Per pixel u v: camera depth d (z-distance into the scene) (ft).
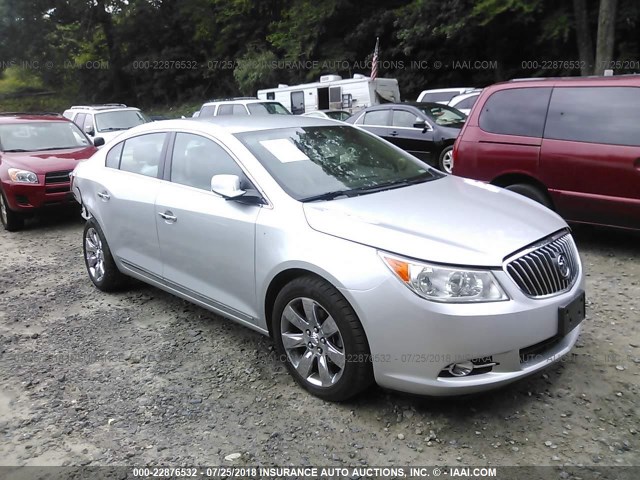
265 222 11.93
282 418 10.94
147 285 18.94
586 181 19.27
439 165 37.81
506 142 21.13
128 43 122.31
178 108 114.73
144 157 16.08
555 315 10.44
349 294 10.28
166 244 14.74
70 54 124.26
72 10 117.80
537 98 20.63
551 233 11.34
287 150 13.50
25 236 27.78
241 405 11.46
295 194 12.15
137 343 14.53
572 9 63.26
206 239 13.35
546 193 20.54
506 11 64.95
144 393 12.10
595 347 13.09
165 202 14.52
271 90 64.44
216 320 15.78
